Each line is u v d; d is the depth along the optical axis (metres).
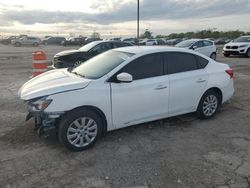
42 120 4.45
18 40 49.50
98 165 4.12
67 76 5.09
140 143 4.86
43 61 9.65
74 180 3.73
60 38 58.75
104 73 4.81
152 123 5.78
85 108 4.53
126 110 4.88
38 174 3.87
